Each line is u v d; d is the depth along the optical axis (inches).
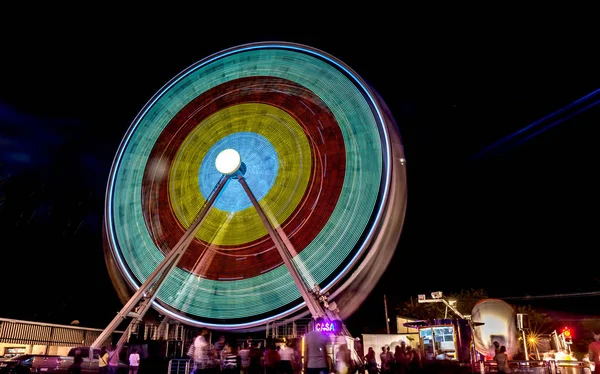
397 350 700.7
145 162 1055.6
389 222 826.8
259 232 957.8
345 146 931.3
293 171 991.0
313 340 351.6
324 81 1008.9
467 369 724.0
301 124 1016.2
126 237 961.5
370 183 858.8
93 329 1114.1
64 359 693.3
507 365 557.3
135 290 922.7
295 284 836.6
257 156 1047.6
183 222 1026.7
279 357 490.9
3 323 904.3
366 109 920.3
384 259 825.5
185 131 1109.1
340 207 888.3
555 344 1286.9
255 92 1106.1
